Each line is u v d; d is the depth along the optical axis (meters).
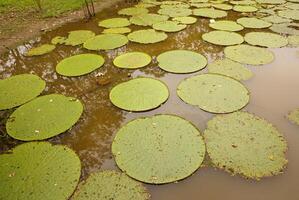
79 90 3.89
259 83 3.91
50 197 2.42
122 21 6.08
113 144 2.94
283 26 5.64
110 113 3.44
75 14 6.45
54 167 2.70
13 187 2.52
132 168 2.67
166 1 7.32
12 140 3.07
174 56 4.61
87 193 2.45
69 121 3.30
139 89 3.79
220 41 5.09
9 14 6.35
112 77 4.15
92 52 4.87
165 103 3.56
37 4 6.77
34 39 5.39
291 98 3.60
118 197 2.41
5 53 4.94
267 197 2.40
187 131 3.07
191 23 5.89
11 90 3.89
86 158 2.84
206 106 3.46
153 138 2.99
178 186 2.51
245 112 3.34
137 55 4.69
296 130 3.11
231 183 2.53
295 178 2.55
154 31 5.57
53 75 4.27
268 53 4.67
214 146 2.89
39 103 3.61
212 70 4.20
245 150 2.83
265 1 7.10
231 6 6.82
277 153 2.79
